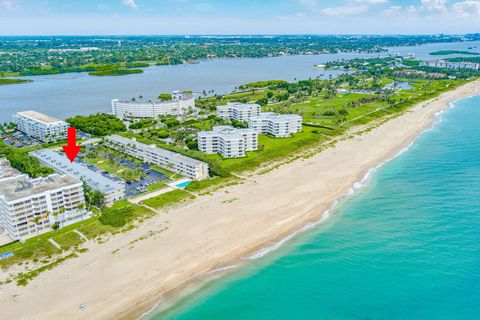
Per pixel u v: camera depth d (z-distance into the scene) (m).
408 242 143.25
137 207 172.62
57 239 147.50
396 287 120.69
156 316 111.56
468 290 117.81
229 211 170.50
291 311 113.56
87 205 174.75
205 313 113.00
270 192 190.88
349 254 137.75
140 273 128.25
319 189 193.25
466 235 146.12
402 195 183.62
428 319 108.38
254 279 126.75
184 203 178.50
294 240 147.88
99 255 137.62
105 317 110.31
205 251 140.75
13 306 113.12
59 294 118.25
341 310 113.25
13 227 148.25
